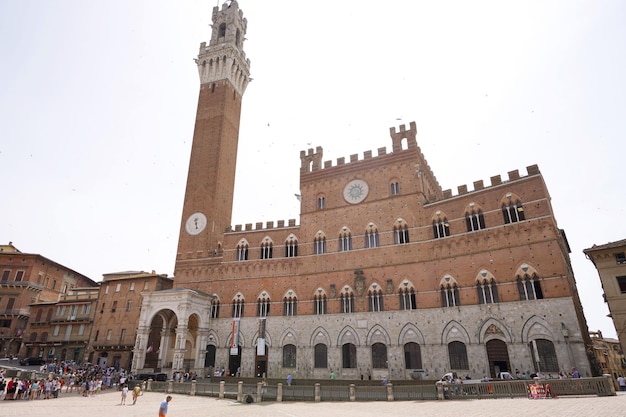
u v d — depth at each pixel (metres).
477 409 29.27
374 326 57.97
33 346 88.69
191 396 49.91
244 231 75.00
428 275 56.62
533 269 48.69
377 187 66.19
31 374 57.44
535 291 47.97
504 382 36.91
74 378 55.72
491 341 49.41
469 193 56.69
